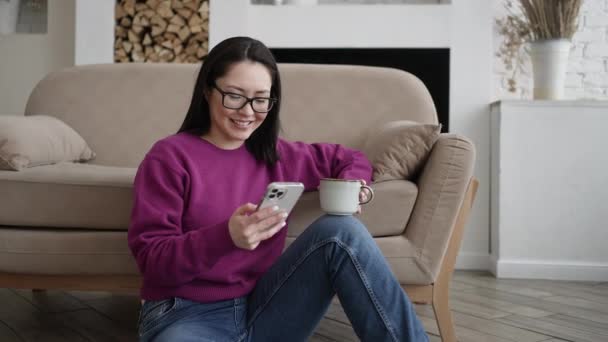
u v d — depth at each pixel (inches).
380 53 112.7
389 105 82.7
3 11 136.9
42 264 56.9
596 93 116.3
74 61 130.7
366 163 53.6
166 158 39.5
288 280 39.7
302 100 84.0
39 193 57.8
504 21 116.2
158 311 39.1
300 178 50.8
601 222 97.3
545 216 98.7
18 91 137.1
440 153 56.3
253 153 44.8
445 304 56.9
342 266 38.0
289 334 40.4
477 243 107.2
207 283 39.8
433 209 55.7
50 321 66.2
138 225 37.4
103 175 59.0
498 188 100.7
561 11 103.0
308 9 113.3
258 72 39.7
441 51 111.2
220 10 115.6
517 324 68.1
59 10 135.7
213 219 40.3
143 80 88.6
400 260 55.4
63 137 75.1
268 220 33.1
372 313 37.5
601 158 97.3
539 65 104.7
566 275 97.4
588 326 67.8
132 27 123.9
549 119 98.4
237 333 39.6
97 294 80.4
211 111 41.6
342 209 40.7
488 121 108.3
